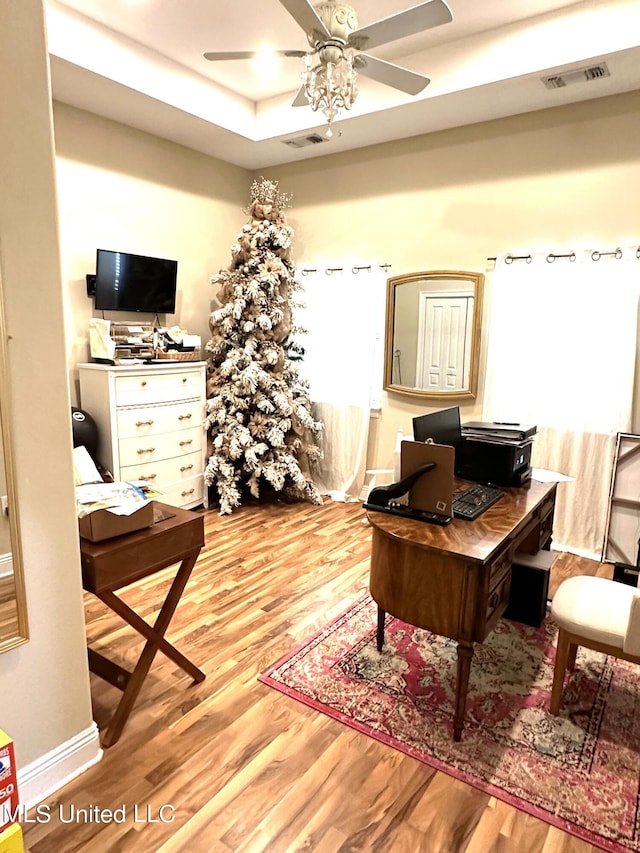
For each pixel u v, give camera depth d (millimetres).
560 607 2109
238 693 2270
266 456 4562
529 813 1719
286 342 4762
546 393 3801
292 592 3154
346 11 2262
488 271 4035
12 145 1488
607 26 2859
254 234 4422
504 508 2340
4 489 1582
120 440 3770
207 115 3920
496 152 3898
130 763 1893
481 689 2318
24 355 1578
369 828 1658
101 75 3225
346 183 4660
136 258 4047
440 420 2613
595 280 3559
